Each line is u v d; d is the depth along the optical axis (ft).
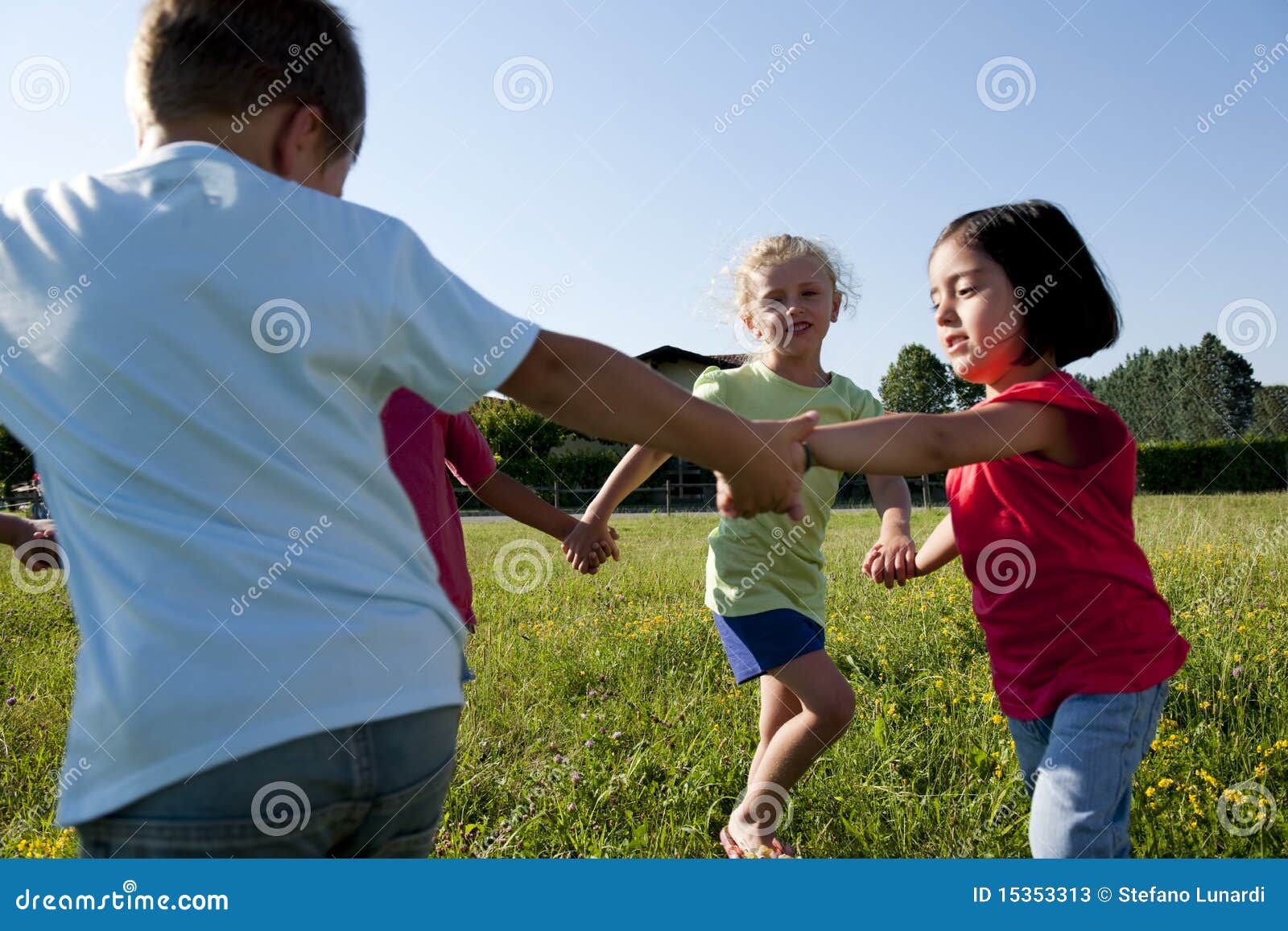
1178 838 8.04
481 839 8.34
